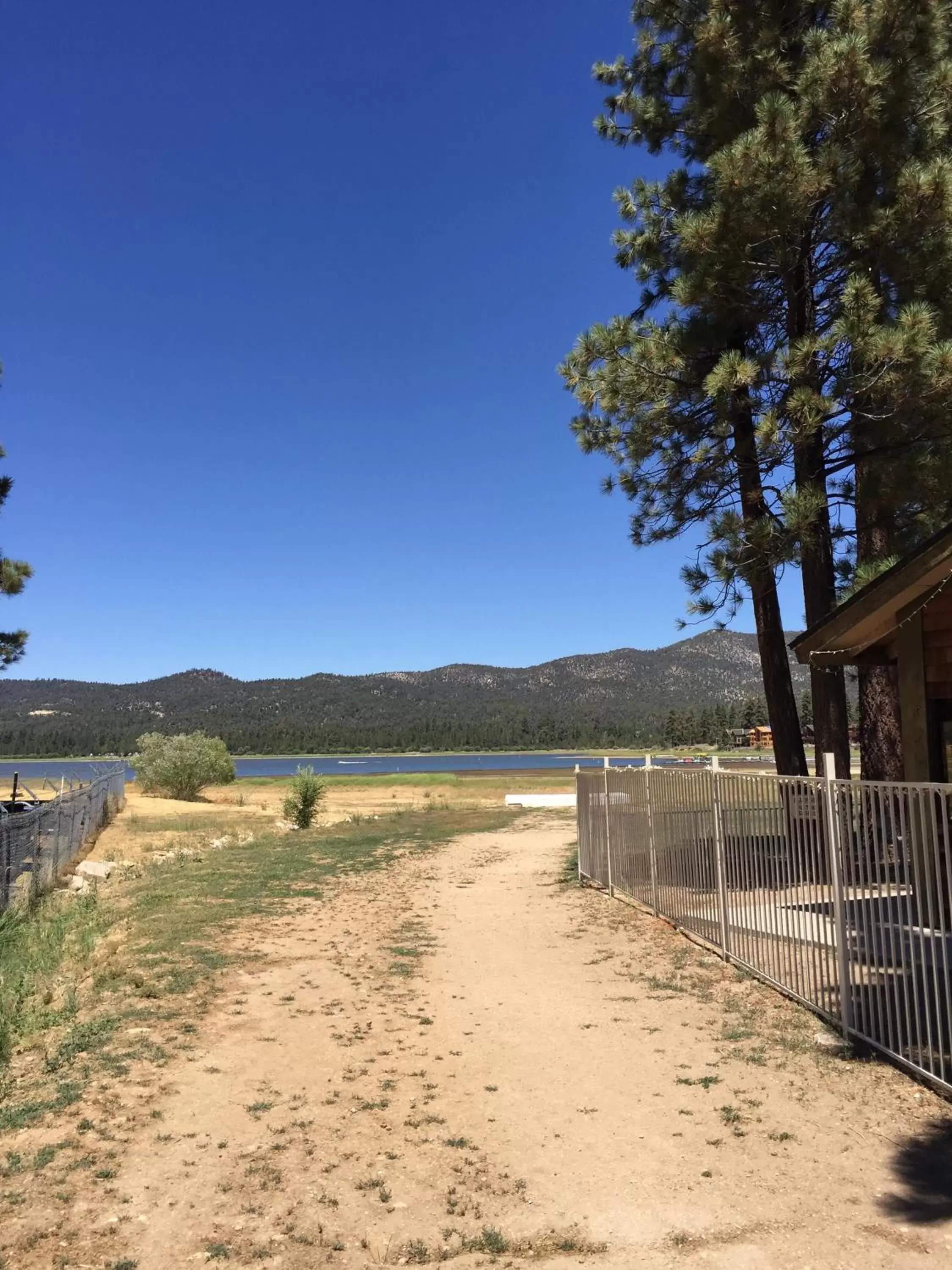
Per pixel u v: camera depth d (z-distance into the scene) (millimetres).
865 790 6086
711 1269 3625
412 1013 7371
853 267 12680
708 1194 4234
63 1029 6844
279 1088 5684
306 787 26953
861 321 11328
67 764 172375
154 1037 6594
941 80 11883
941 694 8398
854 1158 4504
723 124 13688
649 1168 4531
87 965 8922
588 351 13789
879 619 8570
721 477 14016
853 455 12977
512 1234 3953
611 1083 5742
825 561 13422
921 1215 3932
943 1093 5191
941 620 8430
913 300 12000
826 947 6789
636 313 16172
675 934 10031
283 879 15094
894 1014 5801
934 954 5254
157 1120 5117
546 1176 4488
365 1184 4410
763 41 12945
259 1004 7551
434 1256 3785
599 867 13719
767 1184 4289
